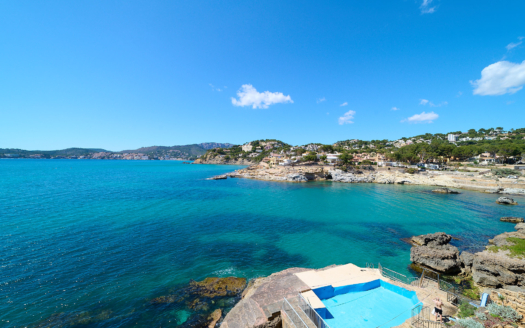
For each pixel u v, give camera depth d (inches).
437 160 5472.4
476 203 2508.6
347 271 814.5
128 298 792.9
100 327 660.7
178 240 1327.5
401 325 550.3
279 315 602.5
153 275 943.7
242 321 627.5
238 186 3774.6
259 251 1216.2
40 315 694.5
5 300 749.9
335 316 592.1
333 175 4707.2
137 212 1923.0
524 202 2573.8
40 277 890.1
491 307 593.0
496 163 4896.7
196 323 686.5
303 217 1899.6
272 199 2677.2
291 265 1069.8
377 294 695.1
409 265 1094.4
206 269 1008.2
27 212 1803.6
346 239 1419.8
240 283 897.5
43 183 3599.9
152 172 6545.3
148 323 684.1
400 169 4626.0
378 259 1154.0
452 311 616.7
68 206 2059.5
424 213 2057.1
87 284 861.2
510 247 1032.8
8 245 1167.6
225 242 1325.0
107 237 1330.0
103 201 2335.1
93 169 7416.3
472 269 971.3
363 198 2765.7
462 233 1553.9
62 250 1135.6
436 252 1066.1
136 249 1183.6
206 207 2203.5
